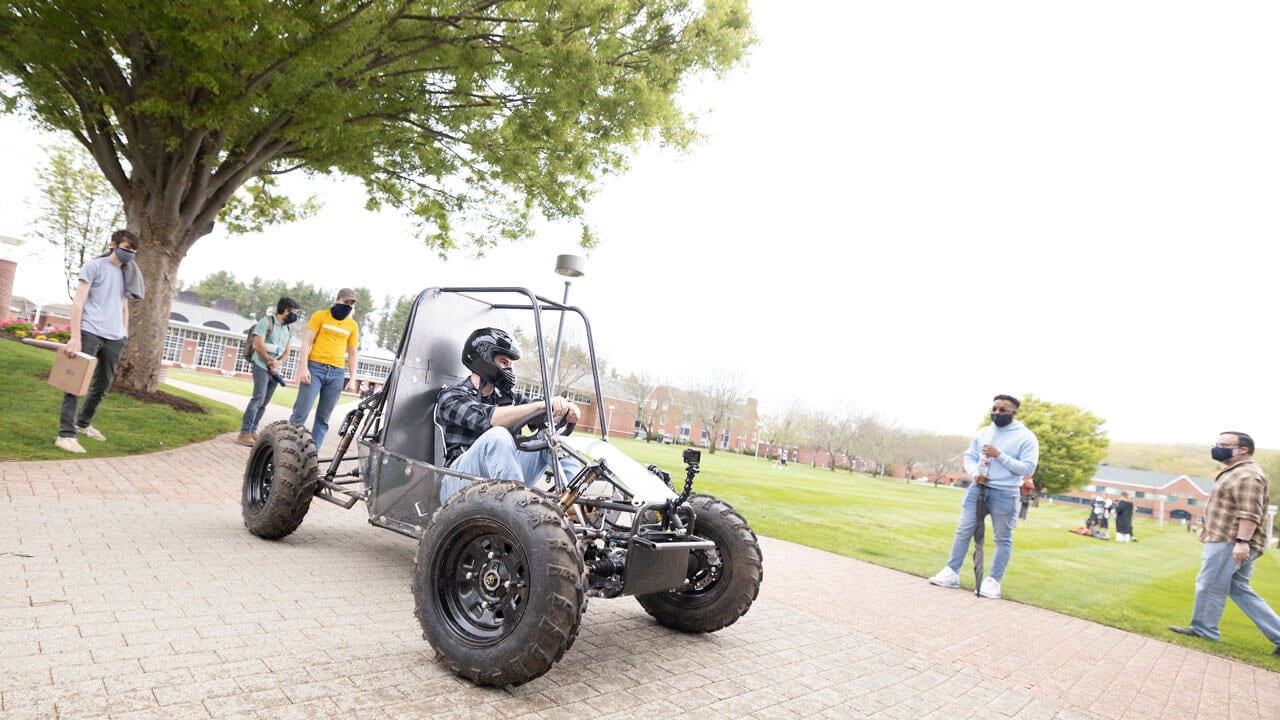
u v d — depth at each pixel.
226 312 82.06
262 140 10.70
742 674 3.17
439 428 3.85
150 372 10.74
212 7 7.00
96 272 6.53
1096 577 9.34
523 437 3.54
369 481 3.87
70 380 6.30
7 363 9.60
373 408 4.29
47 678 2.12
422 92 9.95
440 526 2.77
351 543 4.64
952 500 30.45
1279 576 13.42
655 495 3.08
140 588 3.11
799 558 7.24
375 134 10.43
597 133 9.96
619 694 2.71
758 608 4.65
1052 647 4.72
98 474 5.81
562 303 4.06
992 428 6.81
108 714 1.95
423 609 2.72
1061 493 59.47
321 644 2.75
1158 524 48.50
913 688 3.35
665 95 9.86
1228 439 5.77
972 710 3.15
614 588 2.80
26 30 7.66
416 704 2.33
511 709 2.42
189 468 6.86
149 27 7.59
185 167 10.29
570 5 8.30
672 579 3.09
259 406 9.26
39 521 4.06
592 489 3.62
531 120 10.01
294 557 4.06
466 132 10.55
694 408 75.69
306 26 7.39
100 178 29.11
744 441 85.00
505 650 2.48
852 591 5.77
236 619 2.89
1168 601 7.77
